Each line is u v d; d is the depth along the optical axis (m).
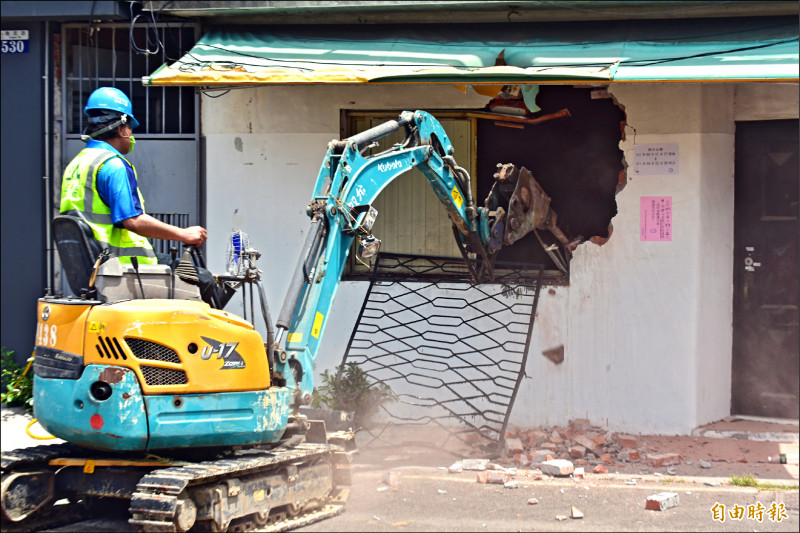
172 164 14.90
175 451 9.23
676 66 11.55
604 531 9.11
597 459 12.07
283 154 14.35
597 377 13.33
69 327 8.67
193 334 8.72
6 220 15.08
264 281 14.45
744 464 11.81
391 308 14.06
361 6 13.35
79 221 8.78
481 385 13.64
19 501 8.84
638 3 12.98
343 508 9.97
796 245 13.23
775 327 13.41
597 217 14.71
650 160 13.09
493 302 13.70
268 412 9.22
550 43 12.93
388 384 13.88
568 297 13.41
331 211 9.66
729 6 12.94
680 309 13.02
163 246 14.87
